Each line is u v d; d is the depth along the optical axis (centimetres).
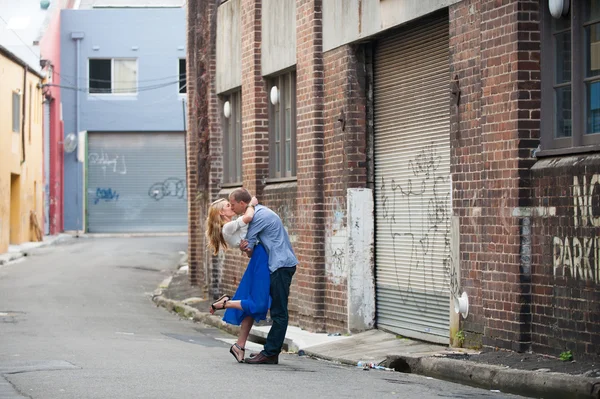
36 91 4962
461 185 1385
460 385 1175
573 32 1187
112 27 5662
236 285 2372
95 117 5662
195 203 2945
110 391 1014
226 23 2492
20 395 999
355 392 1040
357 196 1753
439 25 1517
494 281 1295
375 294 1753
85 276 3222
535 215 1227
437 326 1533
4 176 4172
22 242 4612
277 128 2181
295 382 1110
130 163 5772
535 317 1229
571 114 1203
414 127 1611
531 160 1241
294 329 1920
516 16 1240
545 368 1124
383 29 1631
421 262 1584
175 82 5719
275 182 2153
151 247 4503
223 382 1093
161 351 1498
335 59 1811
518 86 1238
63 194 5641
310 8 1884
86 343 1605
